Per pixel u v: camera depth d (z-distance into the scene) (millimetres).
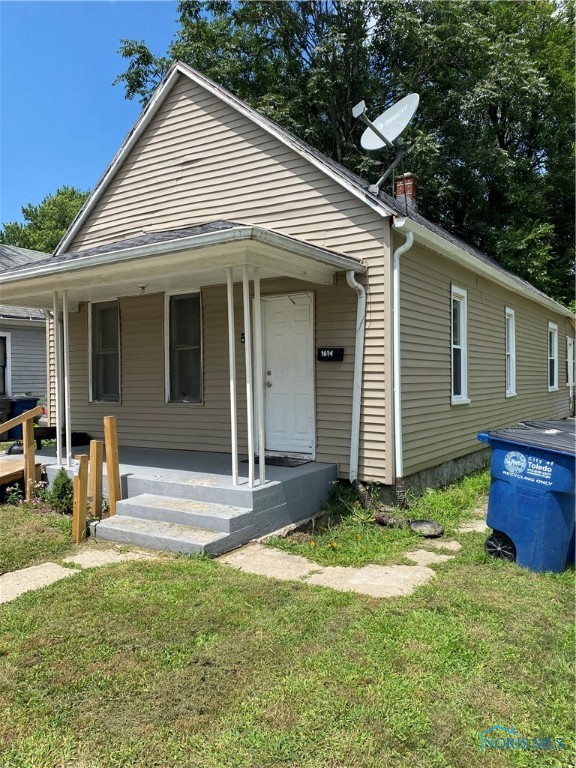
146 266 6027
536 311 14133
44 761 2258
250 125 7727
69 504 6465
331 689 2705
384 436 6543
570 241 22234
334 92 19359
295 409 7336
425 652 3068
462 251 7891
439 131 19859
